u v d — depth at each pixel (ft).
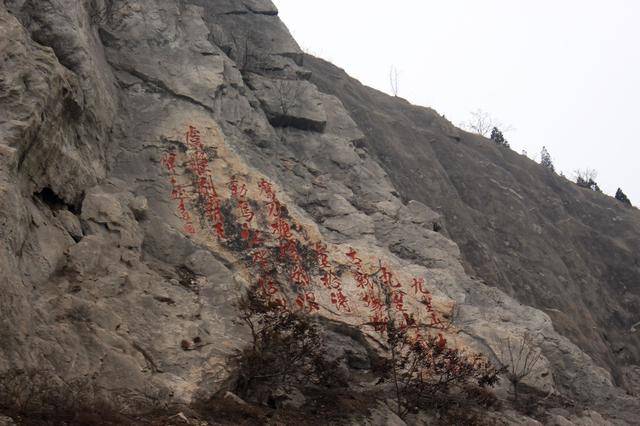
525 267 95.61
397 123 107.86
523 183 123.75
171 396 35.12
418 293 56.65
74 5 50.55
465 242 90.38
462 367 47.55
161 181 52.21
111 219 43.52
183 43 63.82
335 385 43.09
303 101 73.97
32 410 27.20
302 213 57.41
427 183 97.35
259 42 79.77
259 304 40.73
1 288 30.27
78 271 37.99
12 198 33.76
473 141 131.44
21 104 38.01
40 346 31.42
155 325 38.78
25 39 41.32
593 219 130.00
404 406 43.68
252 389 39.63
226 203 52.65
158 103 57.77
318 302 51.47
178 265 46.62
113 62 58.65
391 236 66.74
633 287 112.37
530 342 59.62
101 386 32.83
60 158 41.91
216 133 57.11
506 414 49.26
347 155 73.36
